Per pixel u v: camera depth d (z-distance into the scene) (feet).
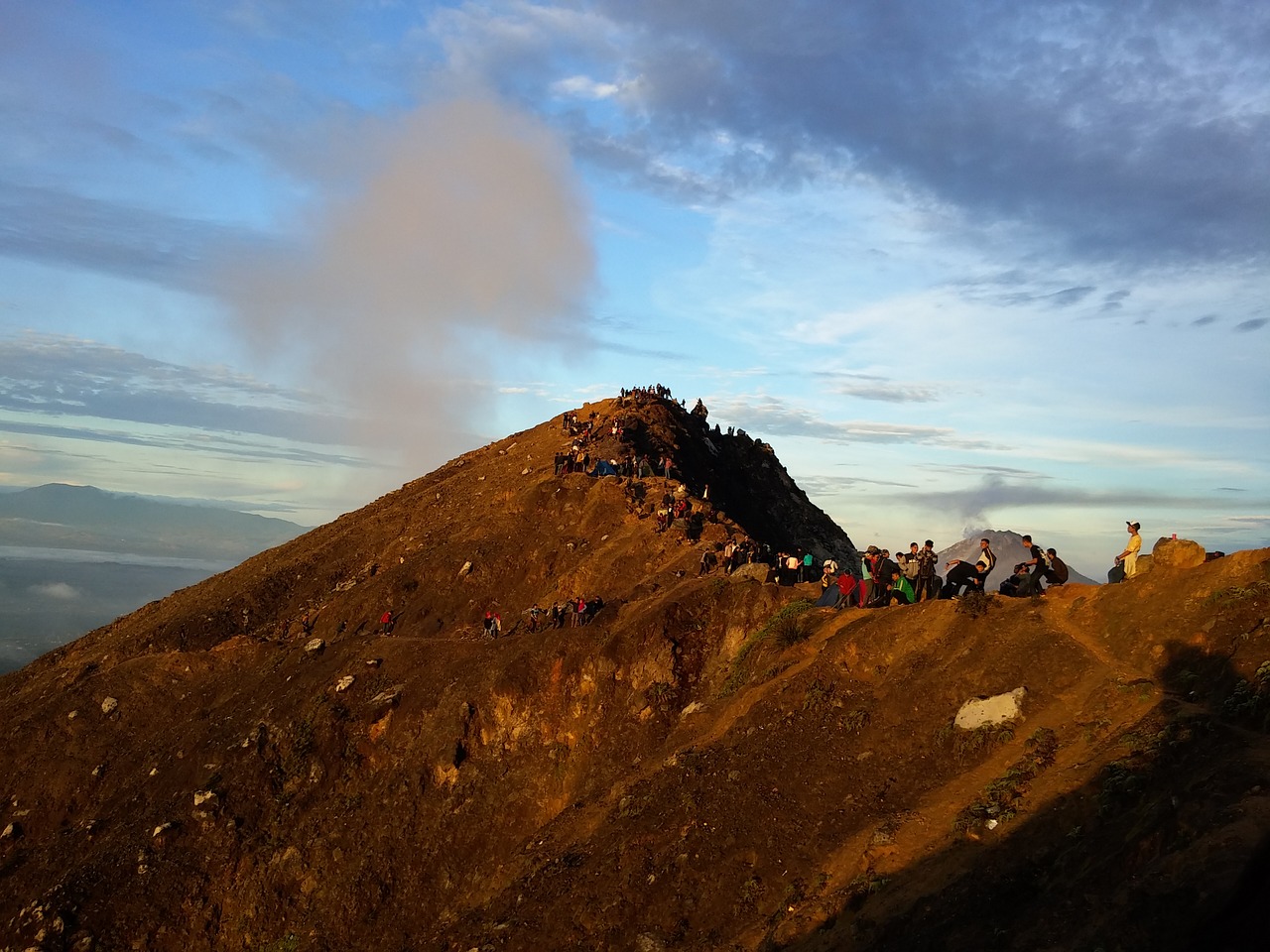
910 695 79.56
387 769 126.11
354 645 149.69
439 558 188.03
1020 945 47.70
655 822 82.53
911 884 59.67
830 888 65.10
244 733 139.95
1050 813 57.93
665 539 158.40
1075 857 52.60
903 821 66.13
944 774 70.69
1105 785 55.88
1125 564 81.35
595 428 238.68
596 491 184.55
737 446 274.98
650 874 76.69
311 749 130.82
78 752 157.17
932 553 99.09
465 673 131.44
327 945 108.37
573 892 79.87
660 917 72.90
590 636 125.59
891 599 99.96
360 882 112.68
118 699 164.86
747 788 79.82
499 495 214.28
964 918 53.16
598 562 161.68
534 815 112.88
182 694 166.09
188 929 115.14
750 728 89.56
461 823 115.34
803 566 128.88
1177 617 69.92
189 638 199.00
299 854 118.32
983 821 60.64
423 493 255.70
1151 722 59.67
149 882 118.62
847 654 89.86
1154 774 55.01
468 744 122.93
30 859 136.36
